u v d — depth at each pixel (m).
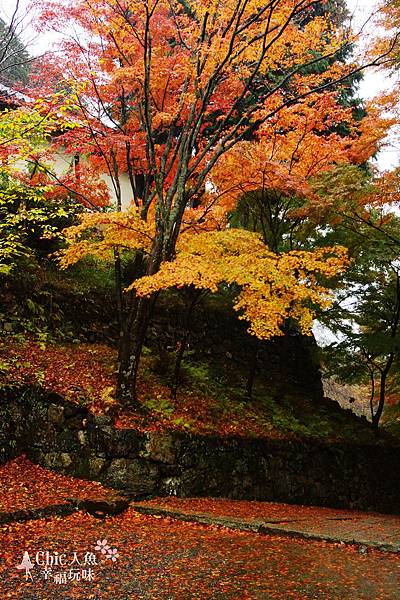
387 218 12.95
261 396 14.20
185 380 12.81
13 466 9.21
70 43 10.45
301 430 13.11
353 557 7.03
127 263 15.08
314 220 12.99
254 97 15.34
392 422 17.22
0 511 7.07
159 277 9.29
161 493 9.70
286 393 15.56
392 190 12.05
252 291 10.23
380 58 10.41
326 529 8.48
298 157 12.75
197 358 14.69
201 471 10.35
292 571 6.23
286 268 10.25
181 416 11.00
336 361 15.87
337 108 12.68
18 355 10.86
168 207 10.70
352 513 11.59
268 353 16.95
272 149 12.85
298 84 12.41
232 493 10.73
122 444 9.60
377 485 13.84
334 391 29.17
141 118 11.69
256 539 7.69
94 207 11.70
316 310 14.81
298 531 7.99
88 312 13.38
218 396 12.92
